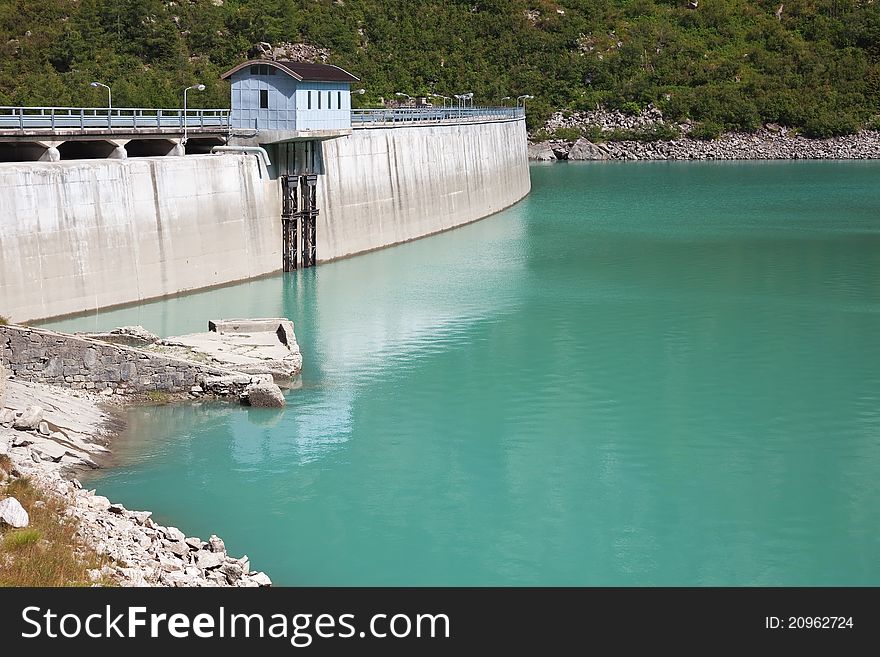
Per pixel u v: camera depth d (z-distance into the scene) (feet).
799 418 182.39
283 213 293.43
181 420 172.35
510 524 142.10
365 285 281.13
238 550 132.16
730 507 148.66
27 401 160.56
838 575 131.23
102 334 198.39
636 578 129.18
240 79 284.00
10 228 214.07
